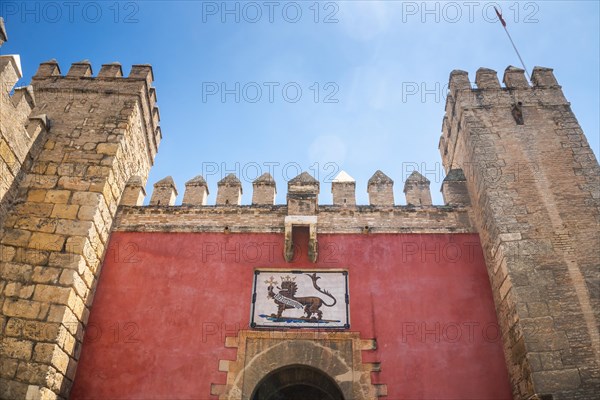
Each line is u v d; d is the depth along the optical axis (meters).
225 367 11.45
